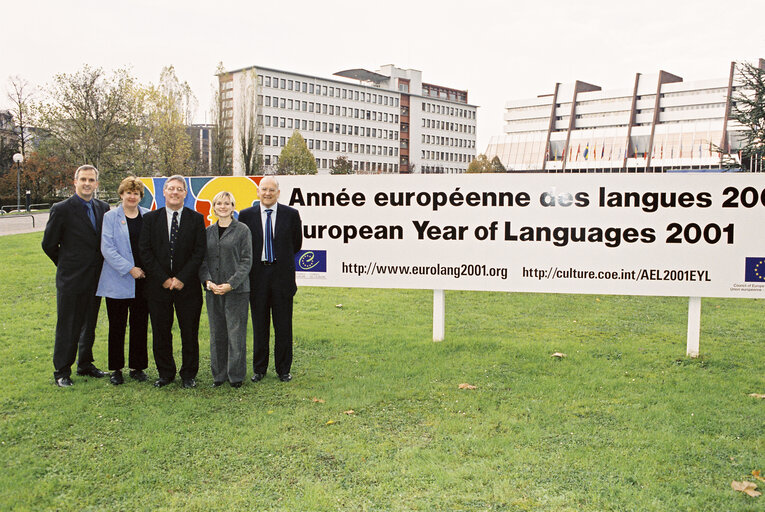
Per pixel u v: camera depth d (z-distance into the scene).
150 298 5.96
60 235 6.01
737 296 7.19
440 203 7.81
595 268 7.49
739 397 5.64
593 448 4.50
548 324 9.03
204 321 9.02
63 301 5.99
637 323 9.10
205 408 5.41
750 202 7.11
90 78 48.75
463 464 4.25
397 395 5.71
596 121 152.88
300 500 3.76
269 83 117.25
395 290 12.21
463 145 155.50
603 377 6.25
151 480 4.04
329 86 126.12
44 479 4.07
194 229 5.96
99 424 5.02
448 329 8.69
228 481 4.04
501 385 6.03
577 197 7.46
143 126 55.12
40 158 60.56
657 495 3.80
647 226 7.32
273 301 6.19
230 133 85.00
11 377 6.28
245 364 6.11
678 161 136.75
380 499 3.77
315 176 8.11
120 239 6.04
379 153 136.25
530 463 4.25
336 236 8.12
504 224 7.67
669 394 5.71
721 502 3.73
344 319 9.37
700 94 139.88
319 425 4.99
